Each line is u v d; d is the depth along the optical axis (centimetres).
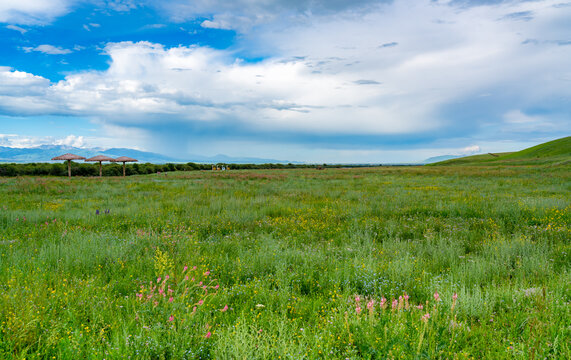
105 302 425
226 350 310
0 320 342
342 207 1428
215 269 594
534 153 10894
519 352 298
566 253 678
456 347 324
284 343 310
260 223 1097
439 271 610
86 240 738
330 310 421
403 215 1260
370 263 596
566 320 361
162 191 2319
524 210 1220
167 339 330
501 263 618
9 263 568
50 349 314
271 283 530
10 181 2894
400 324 343
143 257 666
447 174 4559
